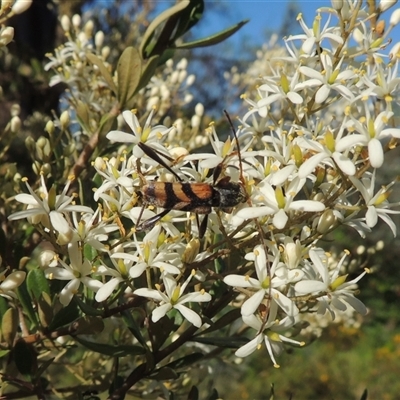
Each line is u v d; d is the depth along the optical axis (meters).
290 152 0.08
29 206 0.08
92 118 0.13
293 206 0.07
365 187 0.07
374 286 0.42
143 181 0.08
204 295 0.08
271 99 0.08
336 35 0.09
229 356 0.13
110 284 0.08
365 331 0.44
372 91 0.08
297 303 0.10
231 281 0.07
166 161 0.08
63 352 0.11
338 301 0.07
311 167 0.07
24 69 0.22
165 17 0.11
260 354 0.28
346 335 0.43
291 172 0.07
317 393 0.40
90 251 0.08
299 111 0.09
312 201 0.07
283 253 0.07
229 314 0.09
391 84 0.08
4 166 0.12
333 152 0.07
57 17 0.25
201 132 0.17
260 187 0.07
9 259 0.10
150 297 0.07
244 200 0.07
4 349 0.09
